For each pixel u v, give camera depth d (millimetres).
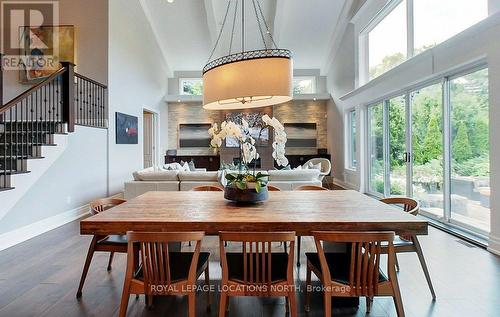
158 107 9086
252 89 2055
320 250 1753
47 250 3447
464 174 3906
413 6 5035
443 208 4301
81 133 5168
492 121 3168
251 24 8250
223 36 8641
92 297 2383
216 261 3135
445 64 3938
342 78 8430
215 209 2275
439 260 3045
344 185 8398
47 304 2277
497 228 3152
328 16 8031
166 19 8164
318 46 9203
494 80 3133
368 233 1668
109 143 6020
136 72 7309
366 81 7137
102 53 5922
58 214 4562
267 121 2369
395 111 5723
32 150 4055
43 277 2738
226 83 2109
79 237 3941
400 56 5586
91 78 5941
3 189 3396
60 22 5973
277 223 1877
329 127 9805
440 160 4383
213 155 9922
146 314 2156
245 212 2166
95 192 5570
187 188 5031
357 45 7227
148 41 8125
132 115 7082
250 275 1753
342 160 8562
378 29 6492
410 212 2422
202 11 7867
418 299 2320
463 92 3912
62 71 4441
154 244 1756
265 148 9531
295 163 9836
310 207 2342
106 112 5945
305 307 2211
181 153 10039
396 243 2381
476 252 3242
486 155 3537
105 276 2752
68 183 4805
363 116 7047
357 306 2258
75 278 2715
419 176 4938
